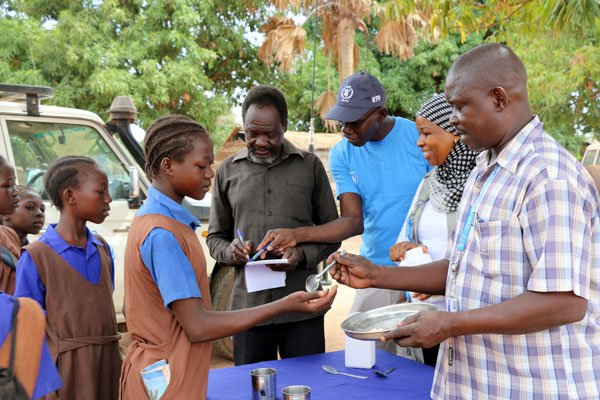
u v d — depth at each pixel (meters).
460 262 1.59
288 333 2.75
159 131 1.82
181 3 13.29
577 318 1.36
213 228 2.92
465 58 1.50
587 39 9.88
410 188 2.94
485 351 1.51
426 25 12.95
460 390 1.59
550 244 1.35
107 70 12.15
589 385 1.42
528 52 10.16
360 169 2.99
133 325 1.80
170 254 1.72
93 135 4.28
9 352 1.20
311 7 13.29
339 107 2.81
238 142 12.27
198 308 1.75
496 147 1.55
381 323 2.03
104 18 12.97
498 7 5.02
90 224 4.08
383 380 2.23
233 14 15.30
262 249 2.57
